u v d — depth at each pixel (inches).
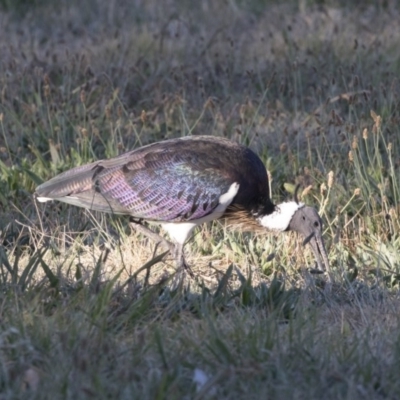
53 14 959.0
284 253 543.8
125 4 978.1
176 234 526.0
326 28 887.7
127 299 449.1
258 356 396.2
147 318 440.8
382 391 383.6
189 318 439.2
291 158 622.8
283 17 946.7
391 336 427.2
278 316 452.4
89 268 507.5
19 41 877.8
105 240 565.0
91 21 956.6
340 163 624.4
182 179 514.3
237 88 789.9
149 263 456.1
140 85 773.3
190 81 776.3
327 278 507.8
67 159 633.6
